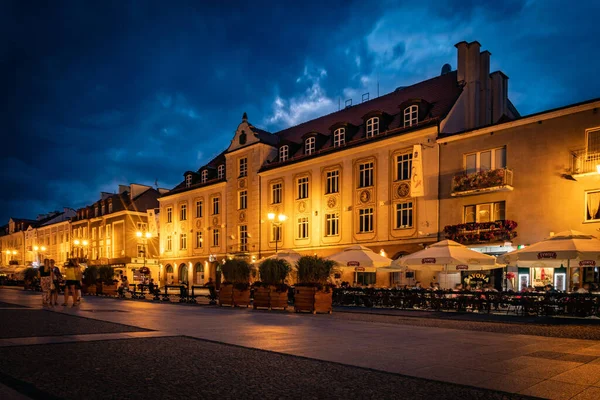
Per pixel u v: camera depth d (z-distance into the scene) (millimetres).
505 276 25047
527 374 6750
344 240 33469
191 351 8156
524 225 24312
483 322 15023
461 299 19719
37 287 38406
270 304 20031
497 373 6793
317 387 5777
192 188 49219
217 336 10227
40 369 6375
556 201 23344
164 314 15867
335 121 39719
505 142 25469
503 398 5457
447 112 29016
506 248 24703
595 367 7320
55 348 8141
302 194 37219
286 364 7180
